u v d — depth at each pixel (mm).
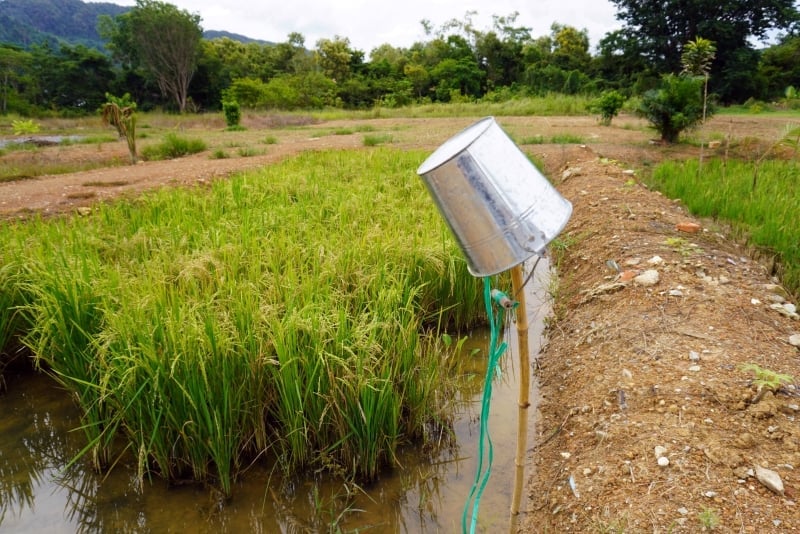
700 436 3064
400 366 4199
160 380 3670
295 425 3781
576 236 7098
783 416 3111
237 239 6188
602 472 3088
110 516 3709
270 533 3574
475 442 4203
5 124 35656
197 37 54719
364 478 3916
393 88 49312
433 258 5715
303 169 10867
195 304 4160
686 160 11812
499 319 2348
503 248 1976
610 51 42438
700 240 6074
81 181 11039
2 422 4688
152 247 6148
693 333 4094
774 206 6949
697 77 13859
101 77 57969
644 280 5004
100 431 4098
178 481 3916
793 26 36531
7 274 5152
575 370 4395
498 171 1958
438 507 3635
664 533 2529
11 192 9852
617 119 24000
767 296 4621
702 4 35875
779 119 21656
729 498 2635
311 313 4059
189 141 17609
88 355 4152
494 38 54312
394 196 8523
